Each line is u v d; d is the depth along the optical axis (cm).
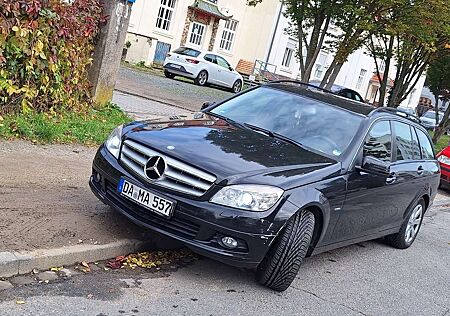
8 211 548
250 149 560
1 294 424
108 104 1123
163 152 521
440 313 610
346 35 1594
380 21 1591
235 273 571
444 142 2842
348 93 2227
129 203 534
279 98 692
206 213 493
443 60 2375
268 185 506
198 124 607
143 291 487
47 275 470
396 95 2145
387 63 2067
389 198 700
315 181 546
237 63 3766
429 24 1584
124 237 557
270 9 3672
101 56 1062
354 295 603
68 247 501
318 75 4066
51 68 893
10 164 694
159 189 510
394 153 727
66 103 984
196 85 2670
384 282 671
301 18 1617
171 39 3231
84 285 470
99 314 430
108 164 551
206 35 3459
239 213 493
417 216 841
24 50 818
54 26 873
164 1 3142
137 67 2805
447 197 1452
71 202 619
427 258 825
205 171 504
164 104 1625
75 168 754
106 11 1054
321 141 625
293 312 518
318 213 552
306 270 646
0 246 470
